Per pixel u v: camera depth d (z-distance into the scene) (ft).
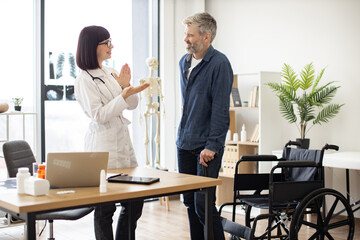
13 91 15.85
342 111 15.65
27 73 16.15
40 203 5.76
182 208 17.43
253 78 18.33
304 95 15.25
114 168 9.03
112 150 9.00
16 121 15.81
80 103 8.82
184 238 13.37
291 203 10.30
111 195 6.40
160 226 14.71
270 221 9.82
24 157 11.05
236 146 16.97
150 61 17.15
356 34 15.37
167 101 19.54
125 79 9.16
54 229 14.42
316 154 10.57
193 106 9.45
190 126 9.52
